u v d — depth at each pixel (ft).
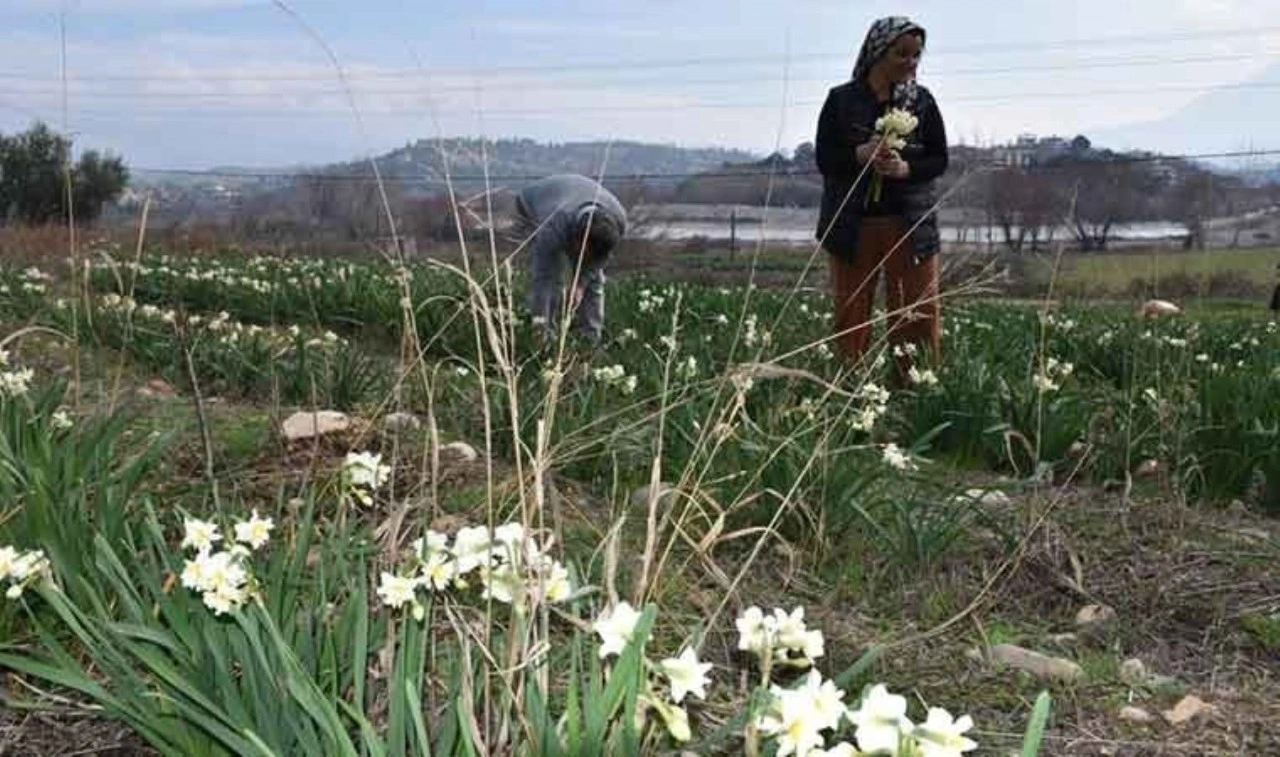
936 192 24.62
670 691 6.27
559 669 8.35
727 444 13.76
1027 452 17.10
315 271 41.65
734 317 29.91
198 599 7.78
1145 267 28.81
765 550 12.79
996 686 9.91
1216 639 11.12
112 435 12.17
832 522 12.70
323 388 19.11
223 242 54.95
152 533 9.12
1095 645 10.98
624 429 11.67
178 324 18.02
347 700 7.67
